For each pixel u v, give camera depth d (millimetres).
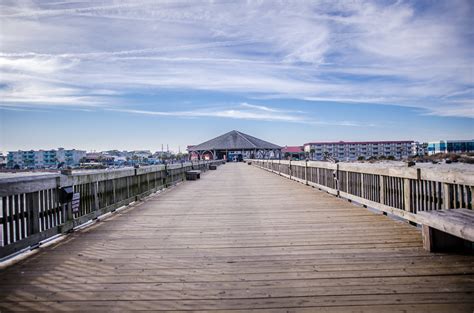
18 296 2986
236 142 76438
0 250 3754
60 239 5090
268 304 2750
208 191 12195
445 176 4477
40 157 127188
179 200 9695
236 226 5895
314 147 134750
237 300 2836
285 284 3162
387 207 6352
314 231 5375
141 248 4527
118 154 150000
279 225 5914
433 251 4082
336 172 9852
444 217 3590
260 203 8766
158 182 12453
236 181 17141
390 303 2719
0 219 3850
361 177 7812
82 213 6027
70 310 2707
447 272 3367
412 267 3535
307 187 13250
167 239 5016
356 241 4680
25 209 4352
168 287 3143
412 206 5492
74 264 3863
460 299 2764
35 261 4008
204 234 5312
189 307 2725
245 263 3811
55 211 5082
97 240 5012
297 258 3961
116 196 7836
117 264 3848
